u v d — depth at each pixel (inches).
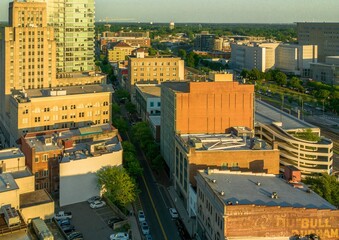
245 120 7815.0
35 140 7632.9
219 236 5113.2
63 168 6845.5
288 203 5157.5
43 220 5767.7
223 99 7701.8
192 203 6437.0
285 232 4968.0
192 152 6569.9
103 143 7632.9
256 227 4938.5
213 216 5354.3
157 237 6063.0
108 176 6865.2
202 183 5920.3
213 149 6688.0
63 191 6879.9
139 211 6712.6
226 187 5600.4
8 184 5698.8
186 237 6092.5
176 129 7623.0
